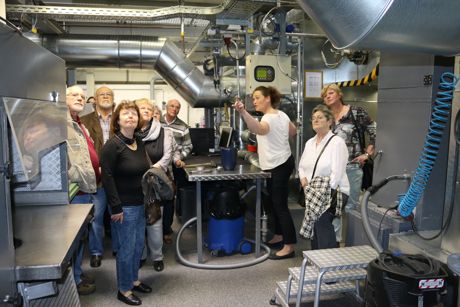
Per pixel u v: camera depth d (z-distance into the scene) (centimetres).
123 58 482
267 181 324
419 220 221
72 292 185
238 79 473
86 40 471
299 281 214
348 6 136
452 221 196
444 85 197
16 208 194
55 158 200
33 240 144
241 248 333
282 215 320
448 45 148
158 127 309
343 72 480
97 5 504
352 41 145
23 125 124
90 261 312
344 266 197
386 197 245
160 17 394
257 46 451
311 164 261
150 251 312
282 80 422
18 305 119
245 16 404
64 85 183
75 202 263
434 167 216
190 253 340
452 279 158
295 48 470
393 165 238
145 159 244
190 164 371
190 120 943
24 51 127
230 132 450
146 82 906
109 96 311
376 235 232
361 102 484
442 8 132
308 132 471
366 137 320
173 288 274
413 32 139
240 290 271
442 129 203
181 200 420
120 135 229
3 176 108
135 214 238
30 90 133
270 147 308
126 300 249
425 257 169
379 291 159
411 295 150
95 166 278
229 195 329
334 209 245
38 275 120
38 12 367
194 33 620
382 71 245
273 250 343
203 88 498
